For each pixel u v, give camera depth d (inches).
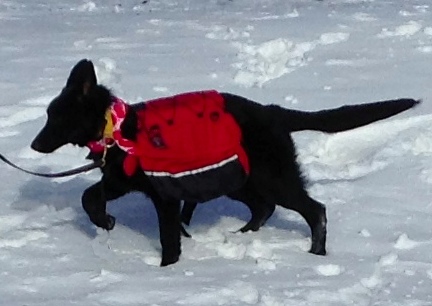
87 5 413.7
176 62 273.1
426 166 205.3
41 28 338.3
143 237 181.8
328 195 194.9
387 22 328.8
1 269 169.3
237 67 268.1
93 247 177.2
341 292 162.1
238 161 170.2
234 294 161.3
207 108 170.2
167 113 169.8
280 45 285.6
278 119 174.6
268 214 183.2
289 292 161.8
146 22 346.9
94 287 164.1
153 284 164.7
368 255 174.6
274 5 403.5
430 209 190.4
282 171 173.6
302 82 253.8
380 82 251.4
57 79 260.2
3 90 252.4
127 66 269.3
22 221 186.7
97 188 173.9
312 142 217.8
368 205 191.0
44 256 173.6
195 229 184.7
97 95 168.7
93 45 301.4
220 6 406.3
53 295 161.9
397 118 223.3
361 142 219.5
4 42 309.3
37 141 170.2
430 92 241.6
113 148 169.9
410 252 174.6
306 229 184.9
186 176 168.9
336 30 313.4
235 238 181.2
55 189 200.7
